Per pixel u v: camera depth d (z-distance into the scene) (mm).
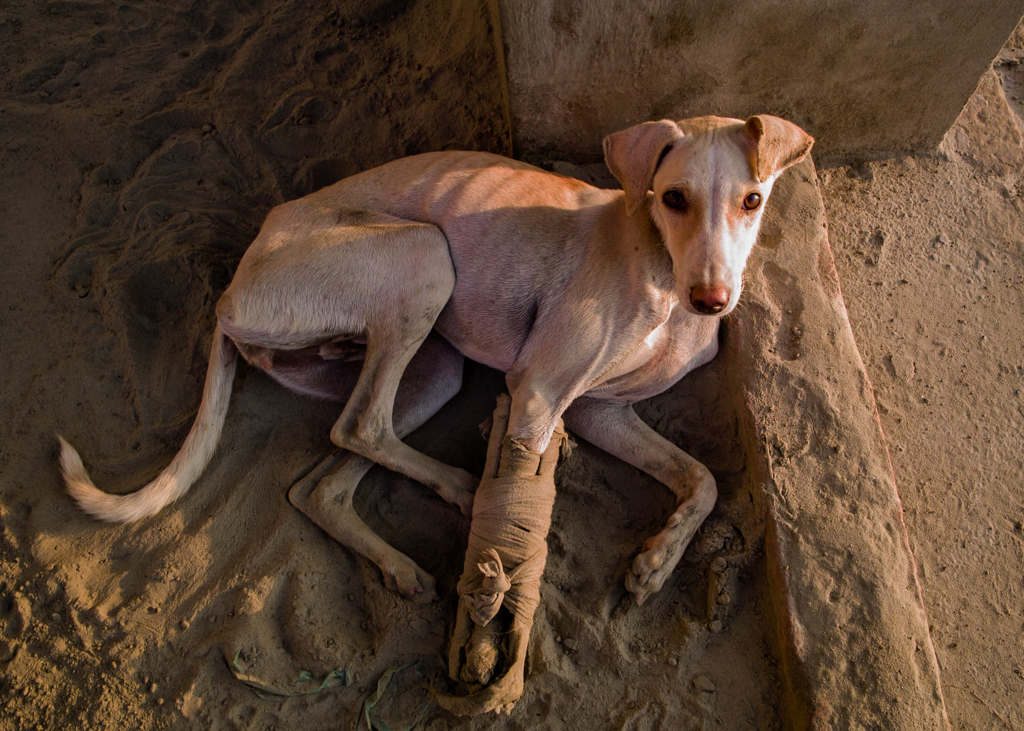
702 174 853
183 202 1240
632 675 947
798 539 947
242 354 1036
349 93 1324
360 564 1009
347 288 974
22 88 1347
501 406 995
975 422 1095
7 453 1057
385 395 1003
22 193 1257
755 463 996
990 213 1218
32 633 958
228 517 1025
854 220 1203
